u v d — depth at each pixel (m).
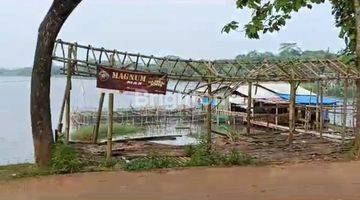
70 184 12.00
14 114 68.00
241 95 37.66
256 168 14.29
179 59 17.95
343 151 18.50
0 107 80.12
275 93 38.31
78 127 38.09
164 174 13.34
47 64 13.39
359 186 11.65
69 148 14.11
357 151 16.58
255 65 21.83
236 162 15.11
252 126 33.44
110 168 14.23
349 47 18.19
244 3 16.97
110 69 15.30
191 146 17.91
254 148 19.81
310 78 21.47
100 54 16.41
